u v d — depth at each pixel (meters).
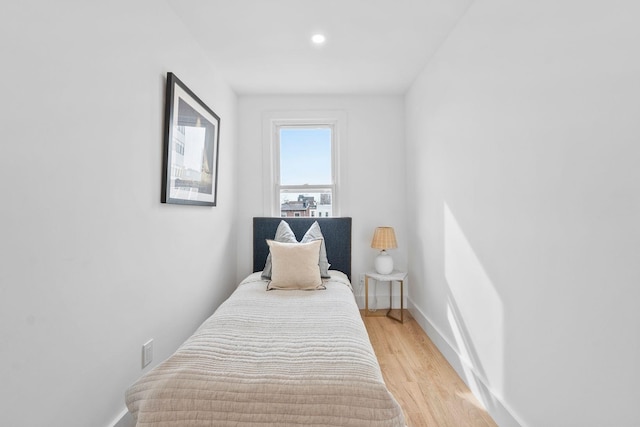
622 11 0.99
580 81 1.15
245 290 2.56
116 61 1.45
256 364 1.35
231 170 3.30
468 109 2.04
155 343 1.79
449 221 2.35
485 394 1.82
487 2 1.80
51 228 1.11
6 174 0.96
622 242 1.00
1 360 0.95
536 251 1.39
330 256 3.43
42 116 1.07
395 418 1.19
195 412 1.18
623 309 1.00
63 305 1.17
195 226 2.35
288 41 2.41
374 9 2.04
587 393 1.13
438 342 2.57
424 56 2.66
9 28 0.96
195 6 1.98
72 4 1.19
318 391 1.21
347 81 3.16
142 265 1.67
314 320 1.86
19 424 1.01
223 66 2.79
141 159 1.65
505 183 1.63
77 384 1.24
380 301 3.54
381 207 3.54
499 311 1.69
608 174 1.04
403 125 3.54
